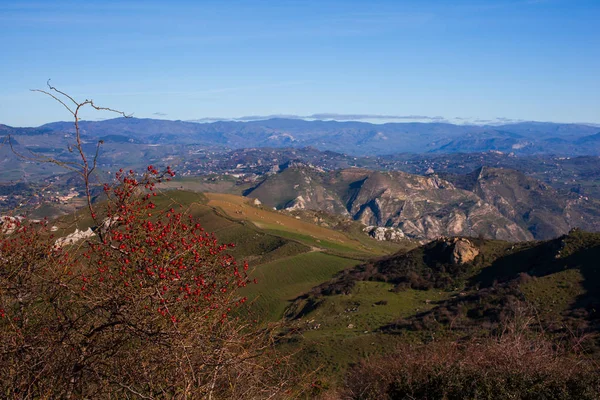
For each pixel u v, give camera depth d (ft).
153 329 15.46
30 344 15.80
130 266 15.98
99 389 16.40
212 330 17.69
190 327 16.26
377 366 35.76
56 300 16.70
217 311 17.60
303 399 30.73
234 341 16.88
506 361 27.91
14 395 15.56
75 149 16.51
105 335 16.75
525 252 137.39
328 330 106.11
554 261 119.24
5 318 16.19
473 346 31.86
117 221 16.52
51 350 15.85
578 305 87.97
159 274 15.61
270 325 20.97
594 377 24.95
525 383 25.79
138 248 15.88
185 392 15.17
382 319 111.75
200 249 17.46
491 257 144.97
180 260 16.63
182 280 16.74
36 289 16.71
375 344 84.48
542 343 29.25
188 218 18.61
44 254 16.90
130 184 16.96
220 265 18.16
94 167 16.78
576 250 118.21
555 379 25.39
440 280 141.69
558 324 54.70
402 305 125.18
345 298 137.69
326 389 38.45
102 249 16.65
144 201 17.13
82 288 16.03
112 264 16.42
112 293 15.65
